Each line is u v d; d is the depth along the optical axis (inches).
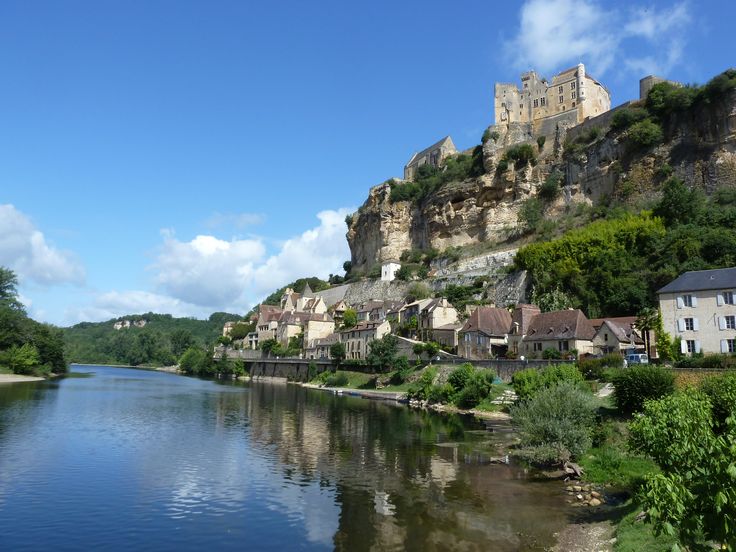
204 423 2196.1
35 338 4697.3
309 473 1387.8
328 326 5270.7
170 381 4817.9
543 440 1459.2
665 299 2240.4
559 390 1550.2
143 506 1128.8
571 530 968.9
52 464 1457.9
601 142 4264.3
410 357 3595.0
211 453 1626.5
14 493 1201.4
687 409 756.0
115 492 1221.7
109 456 1567.4
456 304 4156.0
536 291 3614.7
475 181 5152.6
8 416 2226.9
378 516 1065.5
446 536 954.1
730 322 2079.2
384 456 1588.3
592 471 1314.0
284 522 1036.5
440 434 1945.1
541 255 3759.8
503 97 5841.5
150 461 1514.5
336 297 6323.8
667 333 2210.9
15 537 954.7
